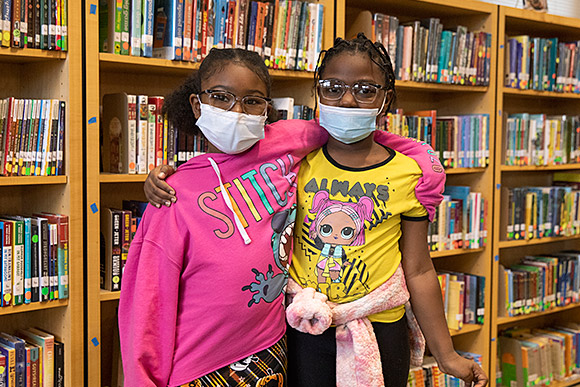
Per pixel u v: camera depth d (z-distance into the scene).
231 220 1.34
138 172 2.10
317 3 2.44
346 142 1.39
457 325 2.87
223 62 1.35
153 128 2.13
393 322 1.42
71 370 2.02
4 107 1.89
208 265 1.32
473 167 2.87
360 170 1.40
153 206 1.37
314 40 2.40
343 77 1.34
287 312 1.36
